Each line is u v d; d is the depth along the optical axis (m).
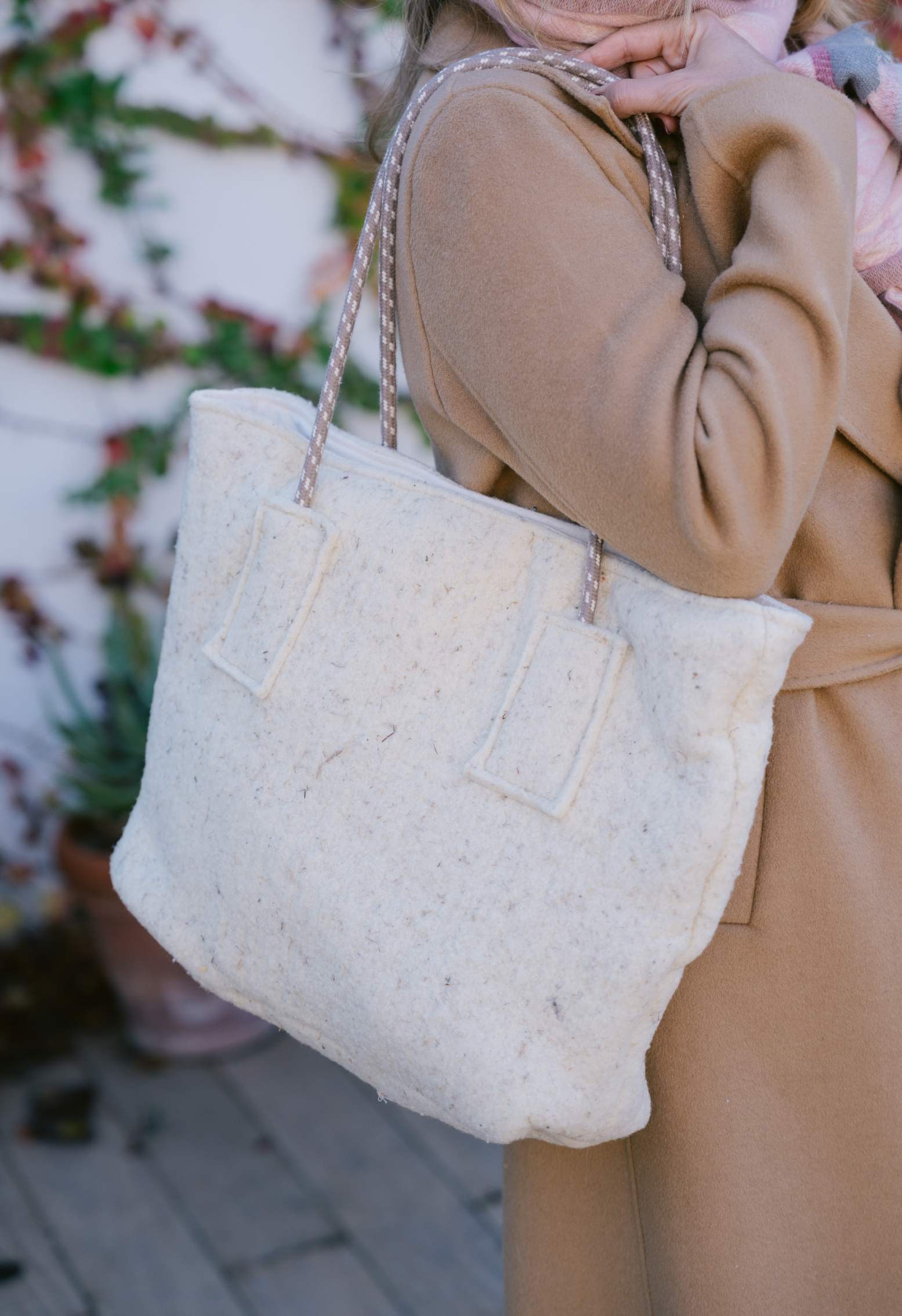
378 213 0.87
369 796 0.84
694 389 0.68
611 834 0.75
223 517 0.95
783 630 0.69
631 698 0.75
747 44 0.79
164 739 0.98
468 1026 0.78
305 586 0.88
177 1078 2.23
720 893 0.73
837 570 0.84
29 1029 2.34
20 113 2.30
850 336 0.80
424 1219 1.91
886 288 0.83
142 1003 2.24
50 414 2.44
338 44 2.46
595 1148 0.93
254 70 2.42
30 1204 1.91
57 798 2.46
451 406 0.82
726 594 0.71
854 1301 0.85
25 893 2.55
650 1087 0.87
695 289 0.79
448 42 0.93
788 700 0.84
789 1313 0.84
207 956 0.95
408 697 0.83
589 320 0.71
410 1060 0.81
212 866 0.93
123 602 2.50
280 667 0.88
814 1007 0.84
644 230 0.75
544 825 0.77
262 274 2.52
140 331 2.44
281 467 0.93
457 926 0.79
